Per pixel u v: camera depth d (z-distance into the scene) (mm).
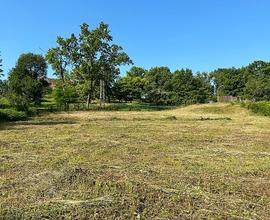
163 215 6484
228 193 7980
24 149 14055
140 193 7609
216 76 102562
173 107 61656
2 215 6453
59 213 6516
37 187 8047
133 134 19750
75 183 8203
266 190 8250
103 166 10648
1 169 10195
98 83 72062
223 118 34312
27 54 79250
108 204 6906
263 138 18328
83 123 27844
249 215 6637
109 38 58594
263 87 66188
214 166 10984
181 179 9086
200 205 7070
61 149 14023
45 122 29266
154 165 11023
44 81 81875
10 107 39969
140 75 106625
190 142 16594
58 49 59281
